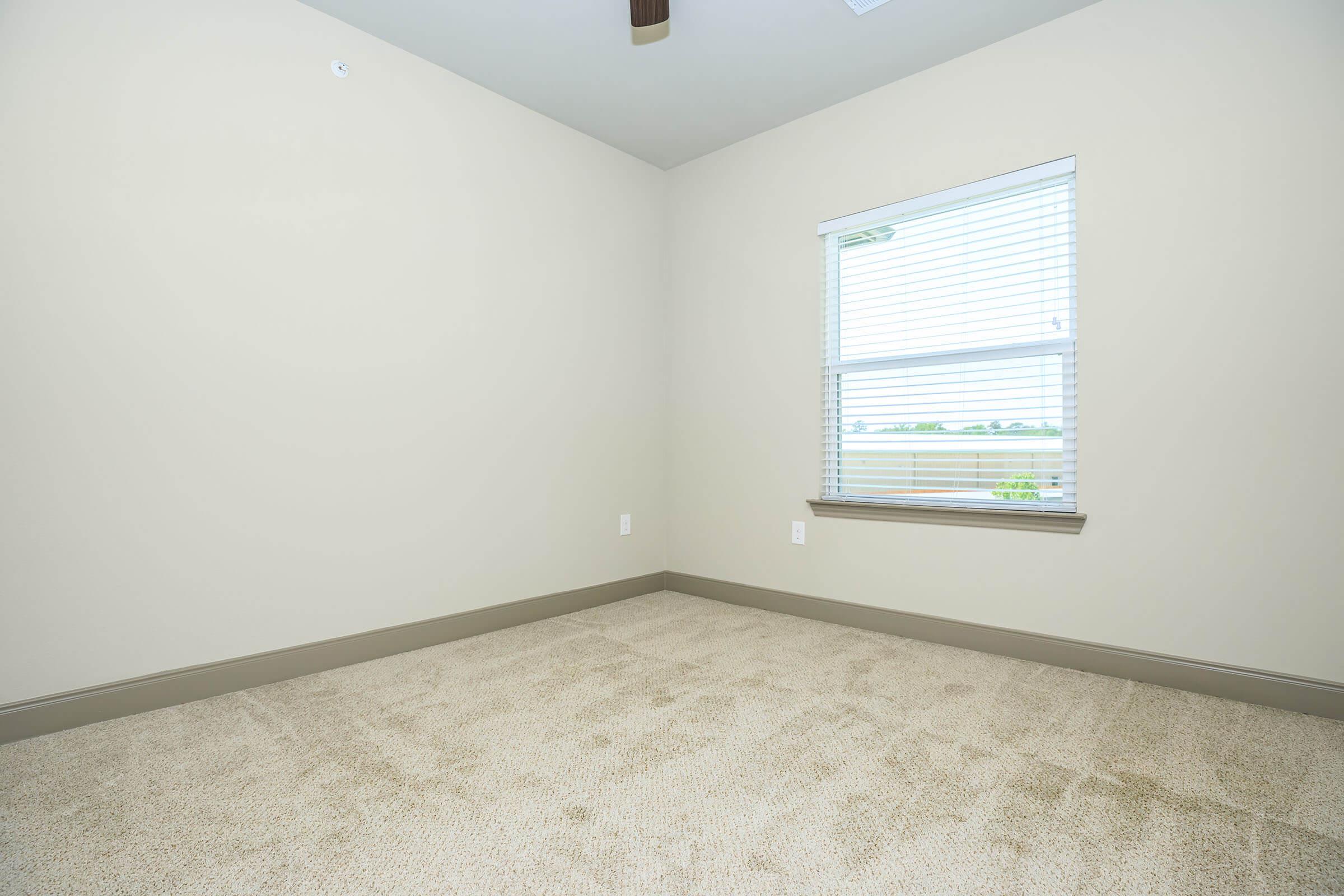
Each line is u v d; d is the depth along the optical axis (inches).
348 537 96.8
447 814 56.5
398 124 102.5
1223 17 83.2
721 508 139.4
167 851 51.1
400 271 102.7
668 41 101.0
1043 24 96.8
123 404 77.1
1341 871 48.7
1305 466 78.4
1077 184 93.8
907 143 111.2
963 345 107.1
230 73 85.4
